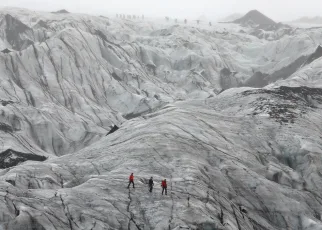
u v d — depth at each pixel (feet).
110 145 214.48
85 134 375.86
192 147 196.34
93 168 178.40
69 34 534.78
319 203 183.01
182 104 297.94
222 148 206.28
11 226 102.99
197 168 171.12
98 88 490.08
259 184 177.47
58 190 129.70
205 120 242.78
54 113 391.65
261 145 224.94
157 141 196.95
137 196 134.82
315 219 169.07
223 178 174.09
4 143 320.29
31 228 104.01
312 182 199.41
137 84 526.57
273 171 197.06
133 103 470.39
